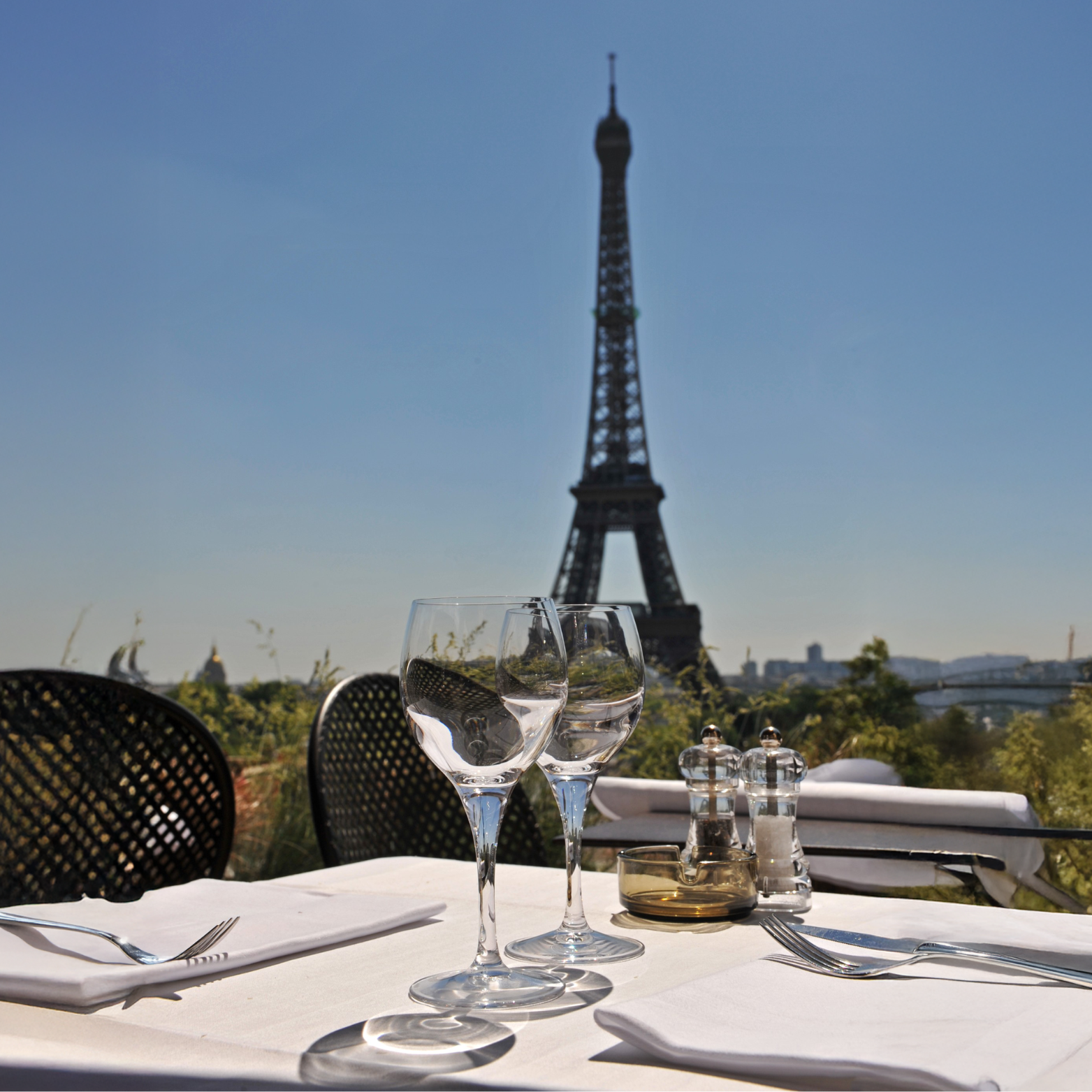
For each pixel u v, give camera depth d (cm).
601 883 102
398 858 120
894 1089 43
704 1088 45
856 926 79
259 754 366
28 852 148
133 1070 47
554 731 70
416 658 64
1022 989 56
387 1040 52
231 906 83
